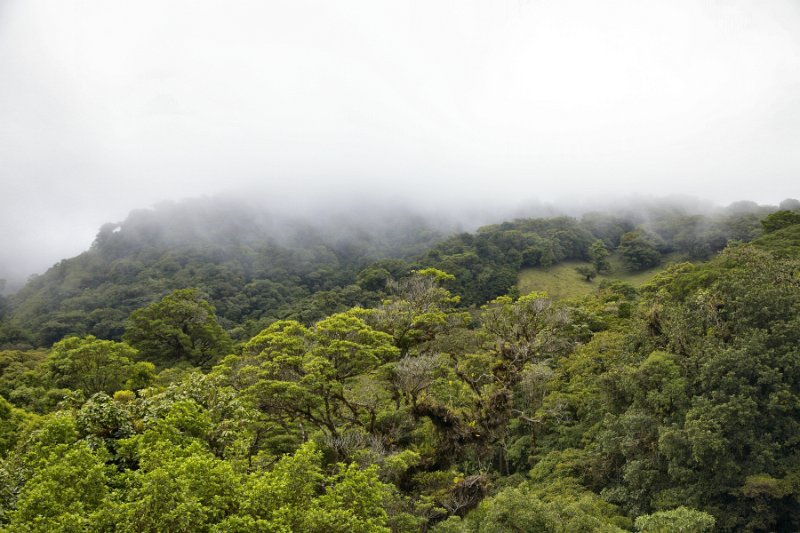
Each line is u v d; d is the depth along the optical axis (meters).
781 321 27.72
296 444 30.75
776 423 25.34
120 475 16.31
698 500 24.78
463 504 28.27
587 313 57.00
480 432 34.12
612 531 21.69
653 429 28.45
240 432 22.98
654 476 27.22
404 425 32.88
